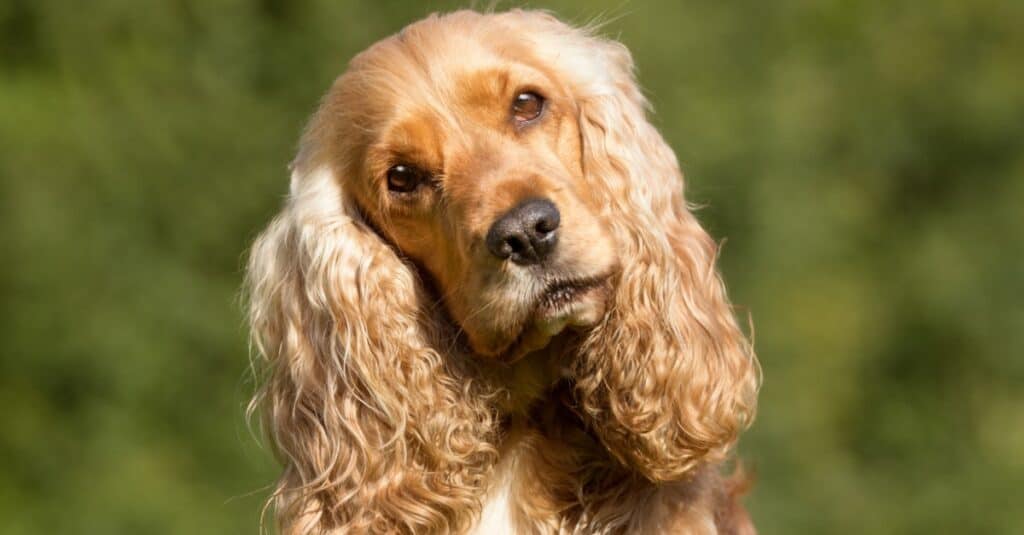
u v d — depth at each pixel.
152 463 15.62
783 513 15.94
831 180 19.36
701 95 17.05
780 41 19.22
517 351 5.14
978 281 19.45
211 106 16.44
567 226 5.02
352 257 5.44
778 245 17.31
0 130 16.59
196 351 16.02
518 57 5.36
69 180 16.61
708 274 5.47
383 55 5.42
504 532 5.33
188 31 17.12
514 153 5.17
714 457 5.34
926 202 20.53
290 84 16.59
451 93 5.25
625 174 5.39
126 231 16.36
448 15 5.61
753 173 17.05
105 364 15.99
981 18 21.00
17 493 16.17
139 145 16.48
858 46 20.67
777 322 17.06
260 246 5.74
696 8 17.97
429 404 5.32
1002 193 20.36
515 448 5.38
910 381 19.23
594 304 5.08
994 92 20.38
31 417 16.41
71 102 16.91
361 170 5.40
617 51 5.81
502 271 4.98
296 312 5.53
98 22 17.36
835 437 17.95
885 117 20.16
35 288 16.33
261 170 16.25
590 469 5.37
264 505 5.61
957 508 17.88
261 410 5.66
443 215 5.22
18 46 17.77
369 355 5.35
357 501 5.30
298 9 16.75
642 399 5.22
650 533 5.24
